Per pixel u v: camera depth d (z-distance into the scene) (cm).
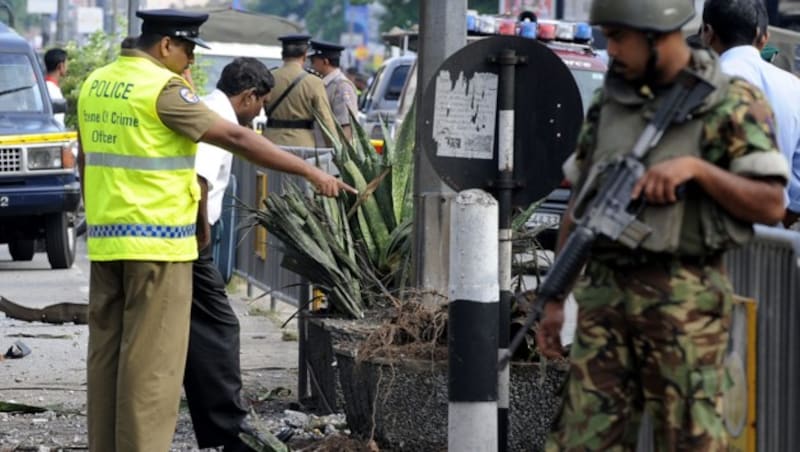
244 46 5556
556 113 1245
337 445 1416
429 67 1534
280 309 2609
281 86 2820
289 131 2814
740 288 989
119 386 1280
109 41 4678
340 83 3023
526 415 1374
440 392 1385
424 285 1523
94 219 1279
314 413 1655
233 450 1424
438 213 1525
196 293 1404
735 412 983
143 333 1271
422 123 1241
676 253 882
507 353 934
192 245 1292
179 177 1270
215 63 5338
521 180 1246
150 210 1260
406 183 1638
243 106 1493
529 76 1245
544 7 4881
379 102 4447
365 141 1697
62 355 2111
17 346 2095
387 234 1628
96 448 1317
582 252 890
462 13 1538
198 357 1405
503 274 1226
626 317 899
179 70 1305
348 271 1612
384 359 1388
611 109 906
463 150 1242
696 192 879
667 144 880
